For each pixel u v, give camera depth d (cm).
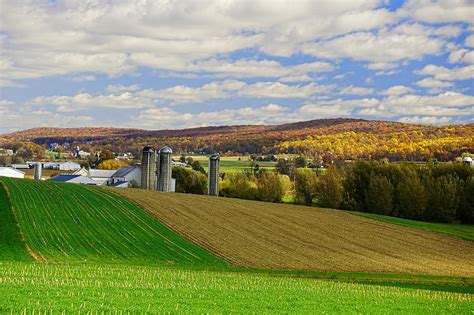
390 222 11881
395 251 9019
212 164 16350
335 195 15000
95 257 6906
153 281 5253
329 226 10700
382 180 14175
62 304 3844
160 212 10175
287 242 8962
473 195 13538
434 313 4547
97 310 3744
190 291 4809
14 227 7900
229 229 9500
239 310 4138
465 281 7062
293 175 19362
